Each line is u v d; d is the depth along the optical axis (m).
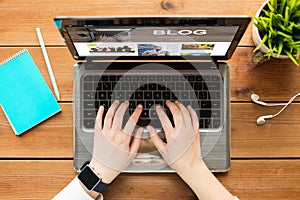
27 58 1.01
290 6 0.88
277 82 1.02
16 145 1.00
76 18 0.78
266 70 1.02
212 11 1.02
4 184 1.00
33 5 1.02
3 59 1.02
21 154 1.00
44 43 1.02
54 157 1.00
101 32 0.83
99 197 0.99
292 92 1.02
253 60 1.02
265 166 1.01
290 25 0.88
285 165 1.01
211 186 0.97
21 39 1.02
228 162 0.98
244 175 1.01
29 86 1.01
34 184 1.00
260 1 1.02
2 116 1.01
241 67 1.02
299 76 1.02
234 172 1.01
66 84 1.02
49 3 1.02
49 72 1.01
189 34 0.84
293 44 0.89
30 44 1.02
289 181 1.01
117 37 0.85
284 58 1.00
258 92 1.02
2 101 1.00
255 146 1.01
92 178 0.96
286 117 1.02
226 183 1.01
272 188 1.01
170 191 1.00
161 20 0.80
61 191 0.96
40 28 1.02
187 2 1.02
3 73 1.01
